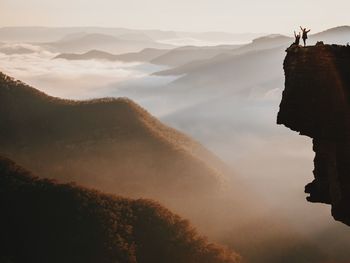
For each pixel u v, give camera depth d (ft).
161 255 228.63
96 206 249.55
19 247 214.90
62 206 243.81
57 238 221.46
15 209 238.27
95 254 214.90
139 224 246.68
